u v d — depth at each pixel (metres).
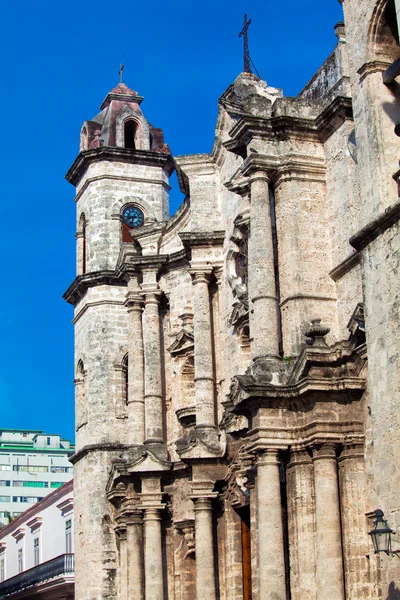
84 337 47.00
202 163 36.38
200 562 33.09
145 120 49.72
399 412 20.88
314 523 26.09
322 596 24.91
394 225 21.50
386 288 21.66
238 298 33.25
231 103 34.91
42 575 55.72
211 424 34.25
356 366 26.00
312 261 28.34
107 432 44.81
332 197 28.64
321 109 29.45
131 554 36.75
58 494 57.53
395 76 22.88
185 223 38.25
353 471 25.69
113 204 47.97
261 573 26.22
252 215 28.72
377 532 19.98
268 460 26.66
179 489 36.12
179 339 37.22
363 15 23.78
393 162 22.75
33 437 135.38
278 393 26.61
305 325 27.72
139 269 38.78
